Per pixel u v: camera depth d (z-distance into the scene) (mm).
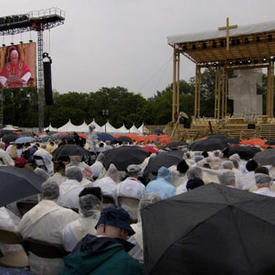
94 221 3674
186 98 78375
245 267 2062
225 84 47031
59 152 8281
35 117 82375
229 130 34969
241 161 9641
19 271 4105
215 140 11984
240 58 43562
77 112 84750
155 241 2402
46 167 10039
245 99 45031
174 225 2416
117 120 87188
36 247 3832
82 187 5332
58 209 3961
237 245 2160
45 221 3857
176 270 2180
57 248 3750
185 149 12414
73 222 3730
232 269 2068
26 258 4438
